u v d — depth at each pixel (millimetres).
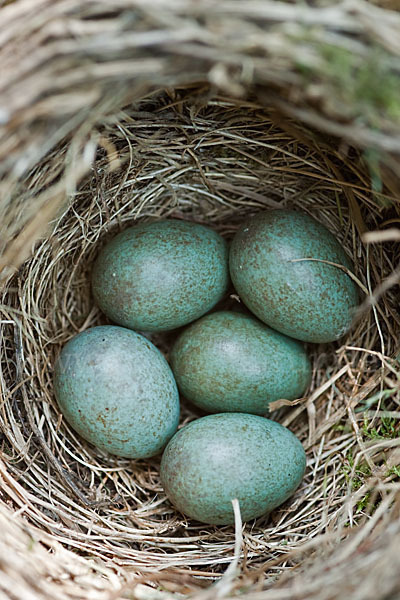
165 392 198
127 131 192
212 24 162
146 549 197
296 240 198
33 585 170
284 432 197
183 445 192
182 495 190
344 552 173
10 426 196
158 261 201
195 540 196
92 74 163
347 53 162
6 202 176
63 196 183
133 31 163
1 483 187
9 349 200
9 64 163
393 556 162
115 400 193
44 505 191
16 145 167
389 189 184
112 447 197
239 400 202
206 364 202
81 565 182
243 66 165
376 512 177
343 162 195
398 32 163
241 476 188
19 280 195
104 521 196
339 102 164
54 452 202
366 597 160
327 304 198
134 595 177
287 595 168
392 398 201
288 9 161
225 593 174
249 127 198
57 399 199
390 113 162
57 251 201
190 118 196
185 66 166
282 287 197
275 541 197
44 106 164
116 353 195
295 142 199
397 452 189
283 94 171
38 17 163
